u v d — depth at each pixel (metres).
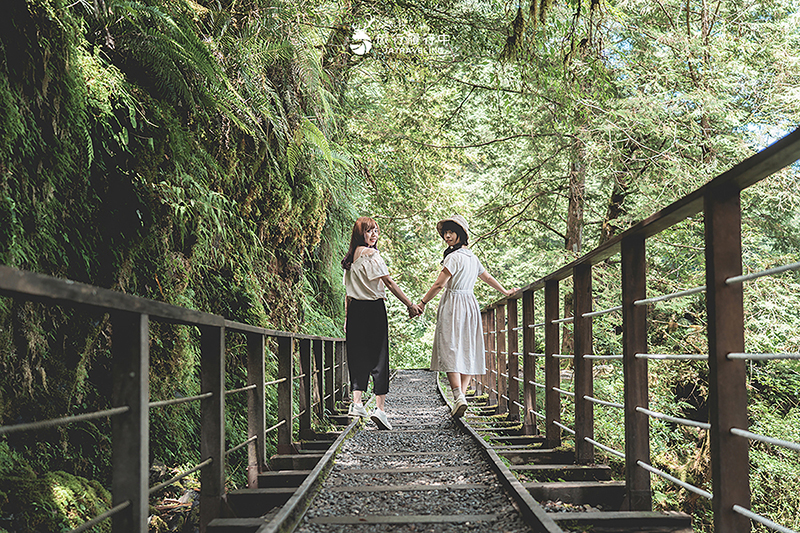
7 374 3.16
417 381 12.42
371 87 15.58
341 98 10.61
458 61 11.68
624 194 12.09
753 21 11.10
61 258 3.54
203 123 5.10
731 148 9.55
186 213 4.77
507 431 5.77
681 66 10.00
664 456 9.71
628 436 3.16
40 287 1.30
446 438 5.16
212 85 4.63
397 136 13.85
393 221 15.45
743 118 9.91
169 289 4.62
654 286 11.15
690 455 9.71
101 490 3.29
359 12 8.75
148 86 4.39
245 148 5.98
